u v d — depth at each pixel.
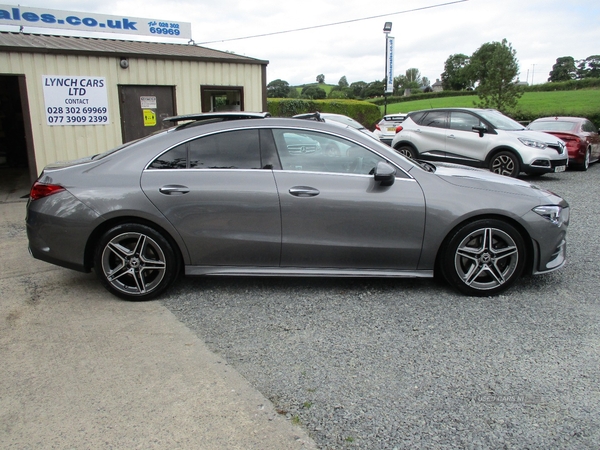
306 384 2.81
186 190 3.92
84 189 3.93
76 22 11.08
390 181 3.92
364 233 3.98
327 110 29.44
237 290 4.30
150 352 3.18
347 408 2.58
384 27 24.02
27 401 2.64
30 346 3.26
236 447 2.28
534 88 50.91
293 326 3.57
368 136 4.24
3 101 12.90
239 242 3.99
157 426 2.43
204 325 3.60
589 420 2.48
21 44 8.69
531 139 10.59
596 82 48.16
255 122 4.11
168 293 4.25
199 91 10.32
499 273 4.07
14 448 2.28
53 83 8.81
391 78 24.89
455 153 11.37
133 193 3.91
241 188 3.94
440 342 3.31
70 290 4.31
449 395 2.70
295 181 3.95
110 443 2.31
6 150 13.15
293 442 2.31
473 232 4.00
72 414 2.53
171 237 4.00
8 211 7.58
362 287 4.37
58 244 3.97
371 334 3.44
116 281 4.04
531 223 3.99
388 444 2.30
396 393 2.72
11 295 4.18
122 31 11.67
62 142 9.07
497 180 4.23
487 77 23.09
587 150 13.09
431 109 12.03
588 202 8.45
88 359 3.09
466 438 2.34
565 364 3.02
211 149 4.05
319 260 4.06
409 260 4.07
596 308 3.88
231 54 11.44
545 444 2.30
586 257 5.23
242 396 2.69
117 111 9.50
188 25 12.49
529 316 3.73
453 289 4.30
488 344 3.28
